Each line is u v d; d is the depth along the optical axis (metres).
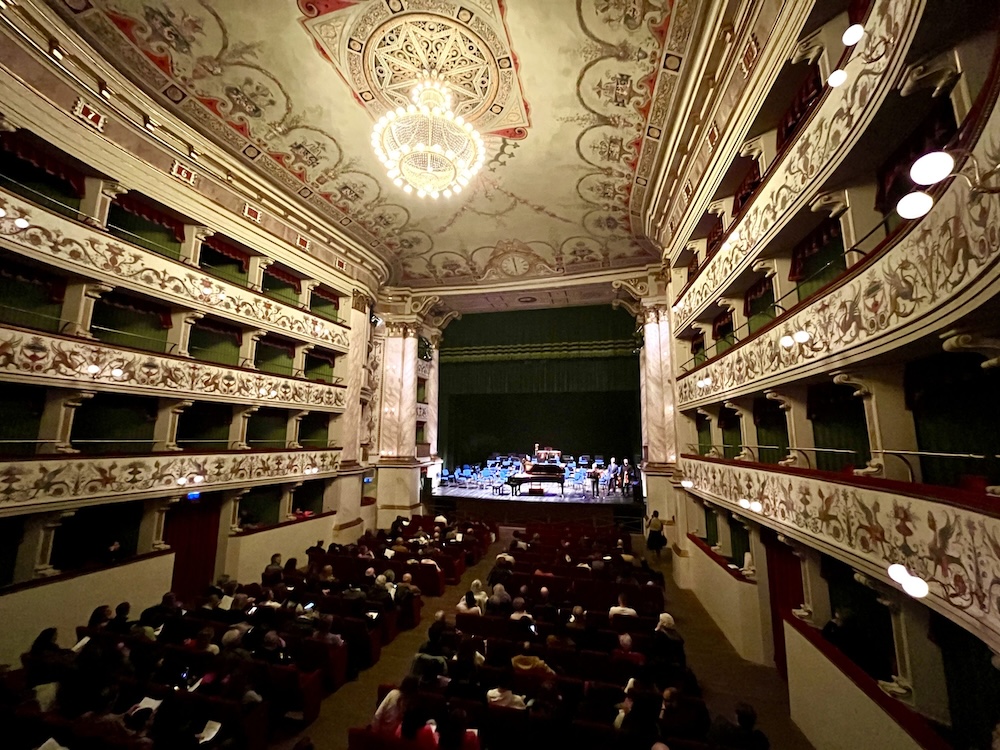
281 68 8.02
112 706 4.54
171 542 9.33
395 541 11.90
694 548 10.32
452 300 18.16
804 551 5.84
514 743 4.34
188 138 8.62
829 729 4.70
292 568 9.63
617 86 8.10
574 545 11.55
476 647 6.04
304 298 12.51
